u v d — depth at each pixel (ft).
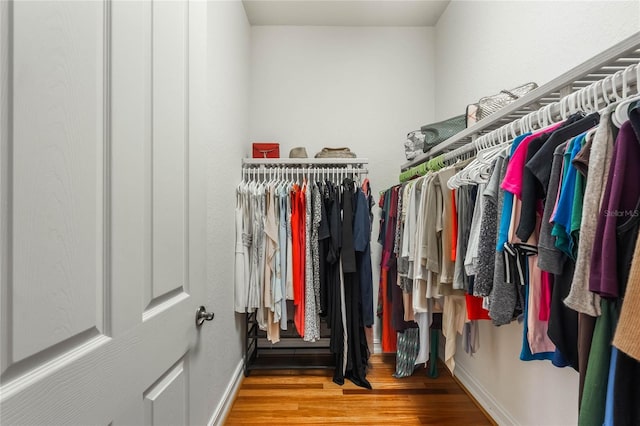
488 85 5.92
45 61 1.45
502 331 5.00
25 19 1.35
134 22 2.11
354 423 5.05
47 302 1.44
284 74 8.45
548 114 2.87
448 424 5.08
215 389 4.86
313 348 7.82
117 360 1.91
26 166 1.36
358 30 8.54
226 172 5.64
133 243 2.08
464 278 3.79
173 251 2.66
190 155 3.01
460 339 6.40
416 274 4.57
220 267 5.21
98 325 1.78
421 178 4.94
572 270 2.16
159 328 2.41
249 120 8.15
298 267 6.32
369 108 8.51
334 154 7.50
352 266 6.05
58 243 1.51
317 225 6.33
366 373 6.79
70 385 1.55
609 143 1.83
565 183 2.08
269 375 6.73
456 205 4.01
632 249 1.63
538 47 4.54
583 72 2.64
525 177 2.46
